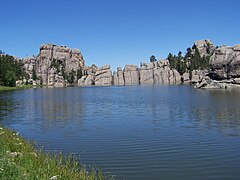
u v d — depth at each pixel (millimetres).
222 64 151875
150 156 22125
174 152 23219
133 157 21922
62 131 33031
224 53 153500
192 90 121375
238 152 22969
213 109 52531
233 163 20141
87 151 23750
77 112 52281
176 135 29875
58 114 49312
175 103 66062
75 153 23047
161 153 22969
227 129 32875
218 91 108875
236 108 53344
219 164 20000
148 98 84625
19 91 139000
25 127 36094
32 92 129750
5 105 66062
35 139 28609
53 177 13047
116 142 26984
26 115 47812
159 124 37125
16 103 71438
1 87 162750
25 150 18578
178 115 45344
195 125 35938
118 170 18906
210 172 18438
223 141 26891
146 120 40812
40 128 35219
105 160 21094
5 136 21547
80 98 90000
